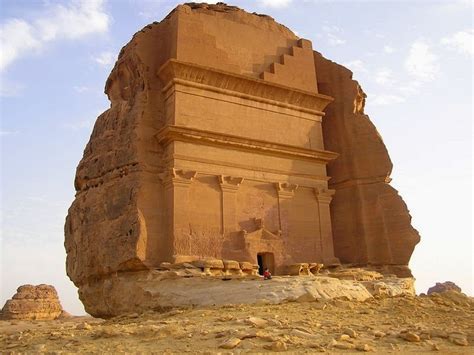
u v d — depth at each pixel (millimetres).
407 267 23562
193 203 20484
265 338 8516
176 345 8438
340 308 13273
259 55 24906
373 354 7699
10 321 47719
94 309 21281
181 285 17344
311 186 24234
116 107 22953
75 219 22500
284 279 16312
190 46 22516
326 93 27484
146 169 20641
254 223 21969
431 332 9492
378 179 25094
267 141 22781
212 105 22344
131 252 19141
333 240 25516
